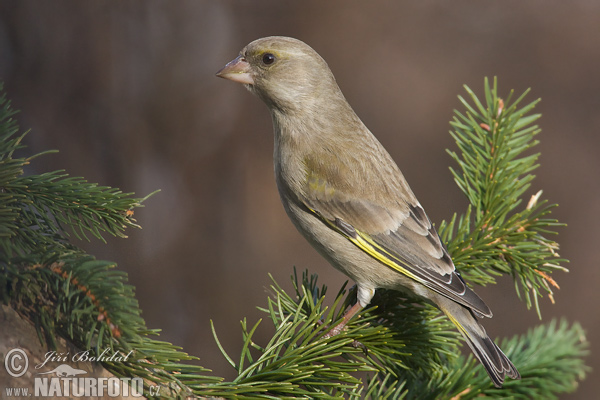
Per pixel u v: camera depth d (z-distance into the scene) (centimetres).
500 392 557
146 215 1359
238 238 1388
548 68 1541
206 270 1356
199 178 1401
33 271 392
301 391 432
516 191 611
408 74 1530
